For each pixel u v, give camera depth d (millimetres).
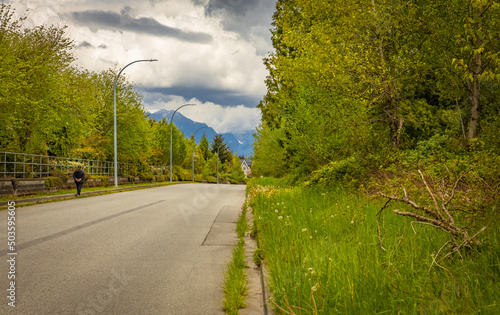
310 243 5770
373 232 5926
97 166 32469
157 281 5223
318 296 3727
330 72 12656
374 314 3184
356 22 12328
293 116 15688
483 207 5570
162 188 33438
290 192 14484
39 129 22703
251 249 7180
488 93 11578
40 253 6719
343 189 11953
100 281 5141
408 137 13383
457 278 3668
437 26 12062
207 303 4402
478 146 10430
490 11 10062
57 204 16250
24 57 20891
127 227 10039
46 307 4121
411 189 7348
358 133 13039
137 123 36438
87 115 27516
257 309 4148
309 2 13008
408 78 12406
